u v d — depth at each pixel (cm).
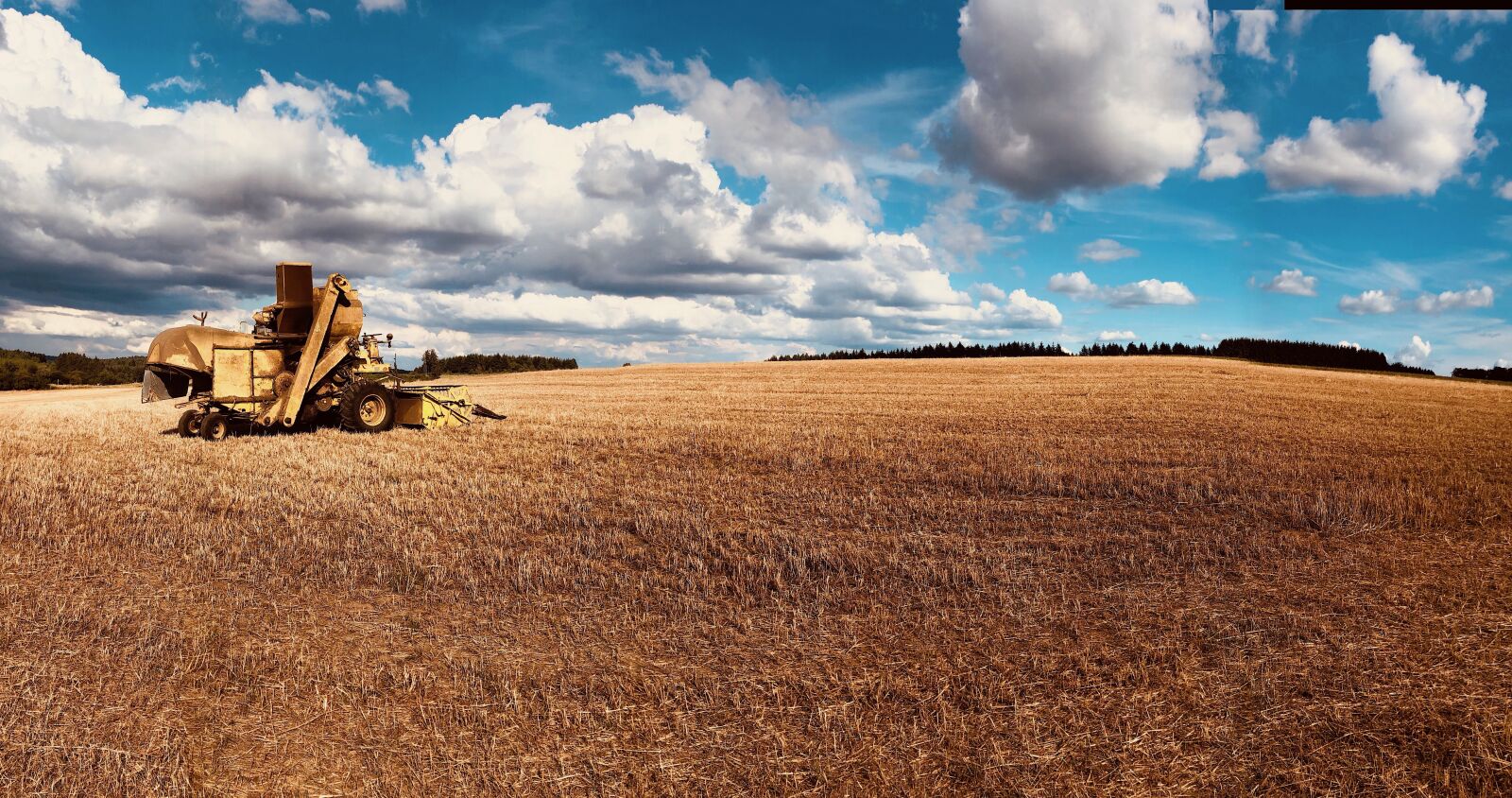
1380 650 588
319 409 1988
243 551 851
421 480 1295
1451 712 489
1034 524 1038
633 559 855
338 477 1303
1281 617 661
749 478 1372
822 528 1002
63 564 799
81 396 4231
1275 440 1903
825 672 549
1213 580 777
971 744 453
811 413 2589
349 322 1969
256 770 425
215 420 1841
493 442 1800
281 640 604
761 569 812
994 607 689
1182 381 4222
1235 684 530
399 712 488
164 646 587
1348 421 2375
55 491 1173
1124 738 457
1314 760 436
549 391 3988
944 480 1362
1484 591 738
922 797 403
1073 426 2184
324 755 440
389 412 2012
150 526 954
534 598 714
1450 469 1482
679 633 624
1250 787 413
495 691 518
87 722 466
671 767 429
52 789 398
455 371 9831
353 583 751
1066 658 573
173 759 426
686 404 3047
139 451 1609
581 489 1241
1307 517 1070
